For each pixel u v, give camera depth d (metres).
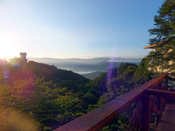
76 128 0.56
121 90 10.14
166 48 5.89
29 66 30.33
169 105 2.95
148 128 1.45
